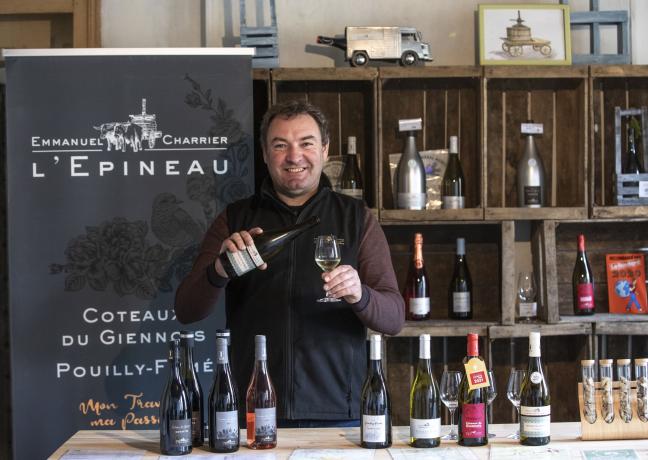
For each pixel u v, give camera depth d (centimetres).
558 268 372
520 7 361
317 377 238
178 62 321
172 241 319
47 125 317
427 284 361
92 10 366
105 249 317
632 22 372
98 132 318
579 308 359
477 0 371
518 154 371
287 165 245
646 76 349
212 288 229
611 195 369
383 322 229
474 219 345
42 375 313
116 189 318
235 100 322
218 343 193
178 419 188
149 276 318
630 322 343
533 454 185
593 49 363
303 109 248
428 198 363
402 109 371
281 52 371
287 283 243
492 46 358
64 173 317
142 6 369
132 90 320
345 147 369
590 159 349
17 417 313
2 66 381
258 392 194
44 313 314
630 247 373
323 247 209
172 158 320
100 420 314
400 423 367
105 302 316
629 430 197
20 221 316
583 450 188
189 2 370
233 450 190
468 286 366
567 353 371
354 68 346
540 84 367
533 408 193
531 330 340
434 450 189
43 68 318
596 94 369
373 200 362
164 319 317
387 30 352
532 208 345
